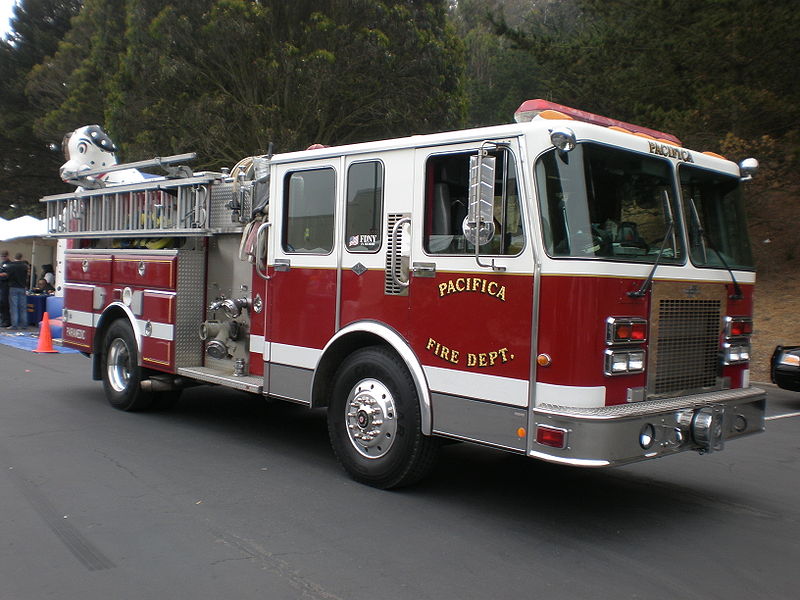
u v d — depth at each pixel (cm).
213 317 734
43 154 3347
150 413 807
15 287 1728
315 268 588
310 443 689
